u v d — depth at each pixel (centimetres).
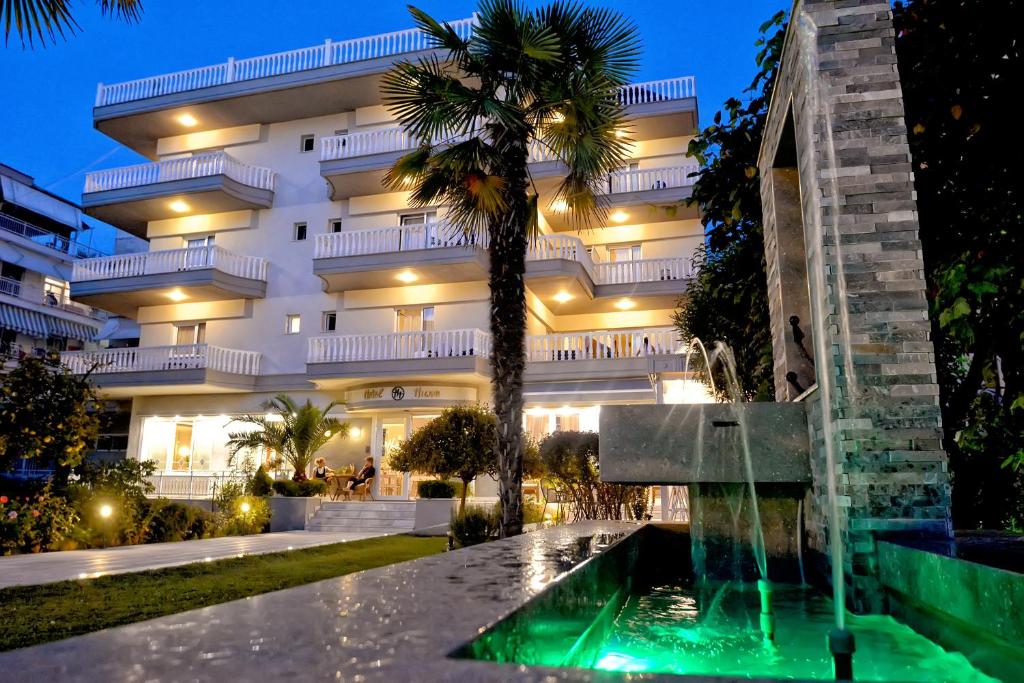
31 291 3616
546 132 1105
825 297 417
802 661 259
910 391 394
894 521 377
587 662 249
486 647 117
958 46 545
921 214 600
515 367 952
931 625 297
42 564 915
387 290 2395
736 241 888
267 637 110
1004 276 537
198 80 2627
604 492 1176
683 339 1323
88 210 2614
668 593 454
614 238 2483
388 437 2281
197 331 2595
